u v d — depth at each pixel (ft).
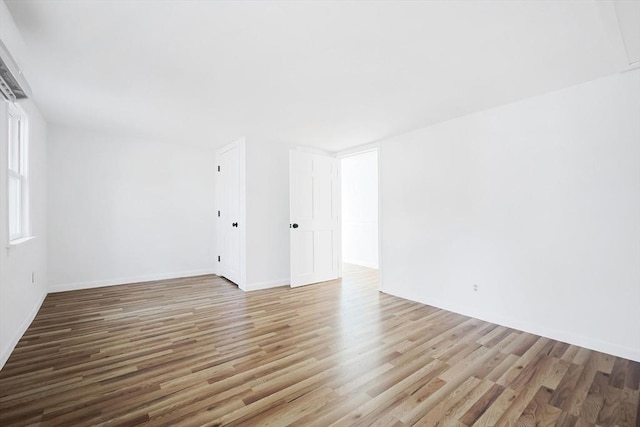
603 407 5.33
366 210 20.85
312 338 8.24
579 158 7.87
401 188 12.55
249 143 13.50
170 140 14.55
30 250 9.16
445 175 10.93
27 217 9.17
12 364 6.66
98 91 8.50
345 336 8.40
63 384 5.91
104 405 5.28
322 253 15.33
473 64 6.89
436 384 6.05
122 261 14.07
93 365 6.66
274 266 14.24
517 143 9.02
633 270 7.09
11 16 5.17
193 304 11.21
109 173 13.67
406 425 4.88
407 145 12.33
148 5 4.95
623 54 6.44
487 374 6.44
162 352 7.33
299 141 14.12
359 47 6.20
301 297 12.32
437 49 6.28
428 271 11.46
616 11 5.05
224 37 5.86
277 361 6.94
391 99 8.93
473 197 10.08
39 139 10.60
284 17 5.24
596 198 7.61
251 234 13.48
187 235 15.87
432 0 4.82
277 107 9.63
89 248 13.25
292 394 5.67
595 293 7.62
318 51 6.35
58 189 12.51
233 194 14.61
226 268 15.37
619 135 7.27
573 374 6.44
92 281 13.33
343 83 7.88
